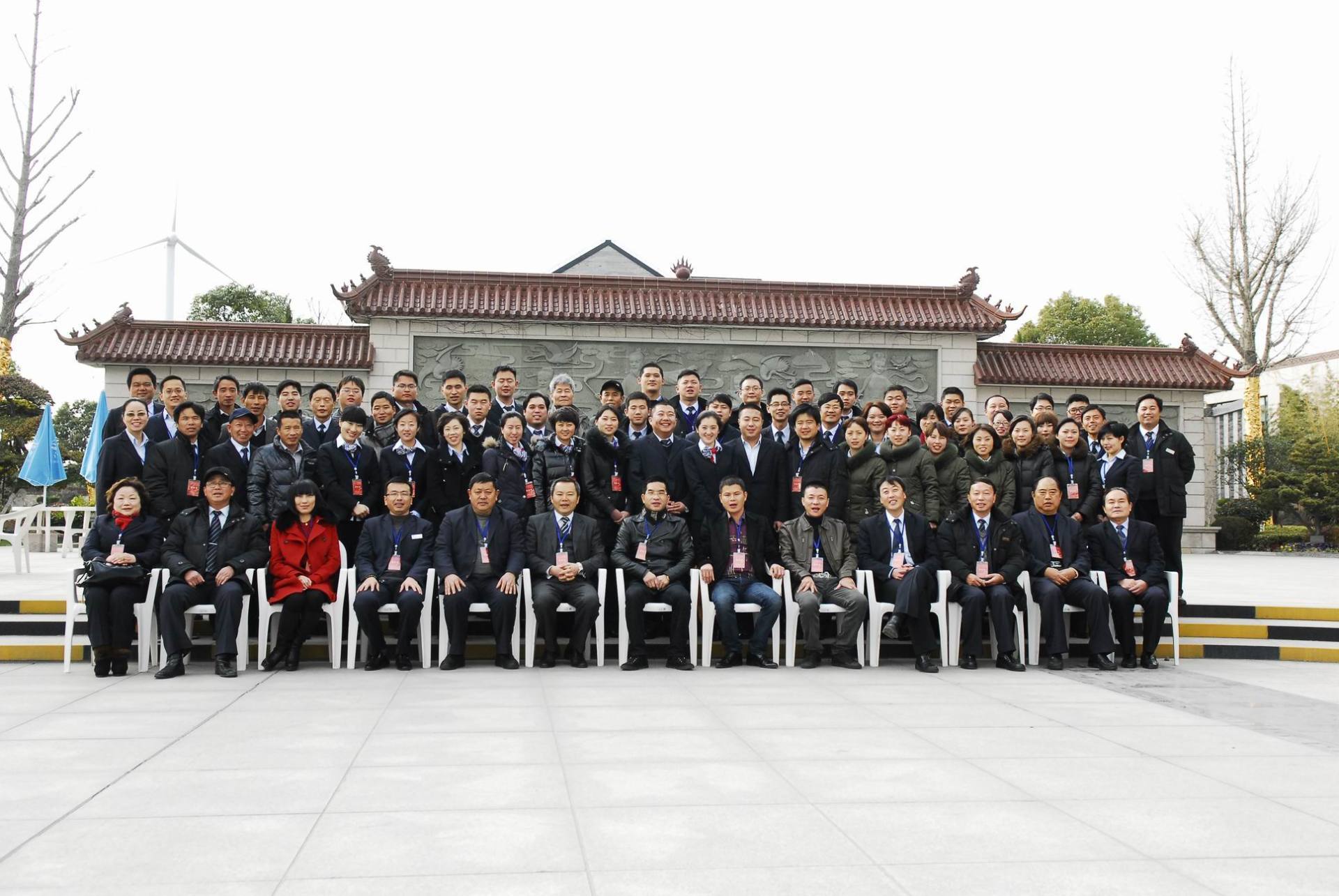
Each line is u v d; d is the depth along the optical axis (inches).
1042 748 202.4
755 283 745.6
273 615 313.6
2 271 1116.5
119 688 262.7
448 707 239.0
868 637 328.5
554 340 709.9
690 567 321.7
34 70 1117.7
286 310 1418.6
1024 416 358.3
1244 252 1300.4
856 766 186.1
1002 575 319.0
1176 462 357.4
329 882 126.3
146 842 141.0
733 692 263.3
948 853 139.0
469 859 134.7
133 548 292.7
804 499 323.6
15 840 141.3
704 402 406.0
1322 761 193.9
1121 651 325.4
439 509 332.8
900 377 745.6
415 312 690.8
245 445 333.4
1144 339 1583.4
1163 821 154.9
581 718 227.1
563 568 307.0
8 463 828.6
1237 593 449.1
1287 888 128.0
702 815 154.8
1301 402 1138.0
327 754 191.5
